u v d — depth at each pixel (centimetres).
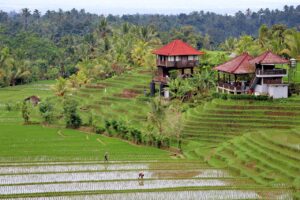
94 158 11512
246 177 9662
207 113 13925
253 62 14900
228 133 12912
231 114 13650
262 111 13500
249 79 15462
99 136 14575
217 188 8875
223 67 15638
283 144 10656
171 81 15950
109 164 10881
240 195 8475
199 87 16275
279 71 14550
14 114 18925
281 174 9400
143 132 13338
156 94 17375
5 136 14200
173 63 17462
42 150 12356
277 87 14288
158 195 8562
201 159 11381
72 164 10862
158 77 17362
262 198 8275
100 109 17588
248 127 12988
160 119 13238
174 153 12288
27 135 14450
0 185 9181
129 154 12006
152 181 9475
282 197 8294
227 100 14375
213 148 12125
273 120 13062
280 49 19238
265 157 10325
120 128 14050
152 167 10612
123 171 10275
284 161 9800
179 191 8762
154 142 13100
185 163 10969
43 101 18738
